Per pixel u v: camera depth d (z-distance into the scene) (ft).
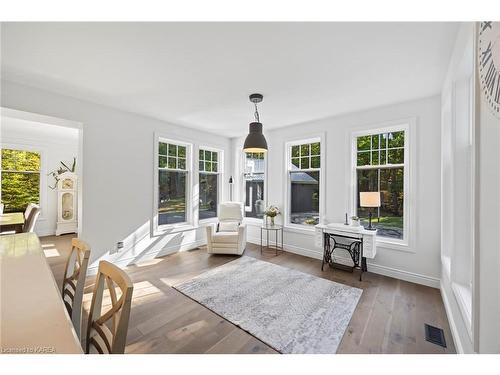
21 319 3.01
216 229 15.53
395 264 10.59
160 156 13.93
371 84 8.64
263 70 7.63
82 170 10.45
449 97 7.35
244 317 7.30
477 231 4.05
